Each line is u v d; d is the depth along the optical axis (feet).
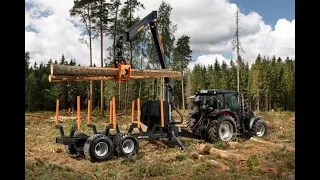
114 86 132.57
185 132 39.73
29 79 170.71
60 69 25.29
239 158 27.30
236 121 41.29
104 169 25.72
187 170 24.20
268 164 24.64
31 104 171.22
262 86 178.09
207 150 30.78
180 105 187.83
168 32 105.70
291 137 40.68
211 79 214.69
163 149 33.14
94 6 88.94
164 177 22.27
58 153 32.19
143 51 108.88
